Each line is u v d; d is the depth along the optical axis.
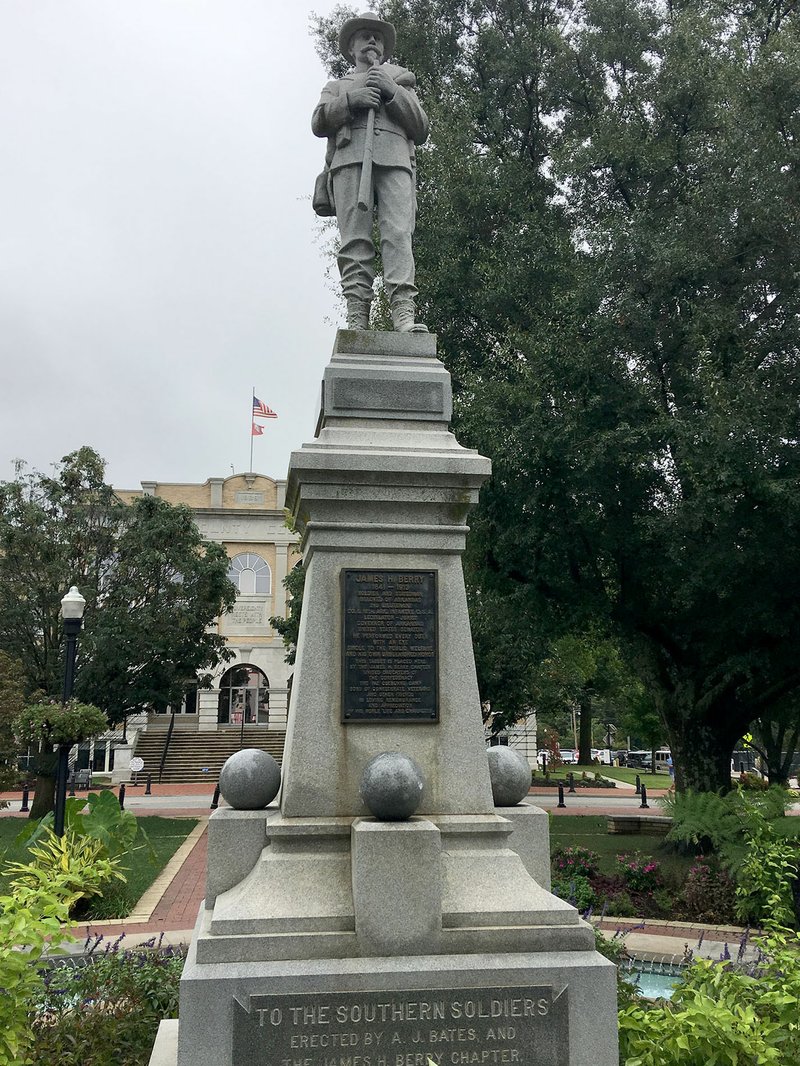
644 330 13.80
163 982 5.63
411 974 4.13
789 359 13.96
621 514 13.77
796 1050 4.05
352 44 6.91
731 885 10.80
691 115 15.69
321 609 5.27
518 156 18.38
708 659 14.88
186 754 40.03
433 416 5.80
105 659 21.86
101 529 22.83
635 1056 4.06
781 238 13.62
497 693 21.56
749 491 12.44
